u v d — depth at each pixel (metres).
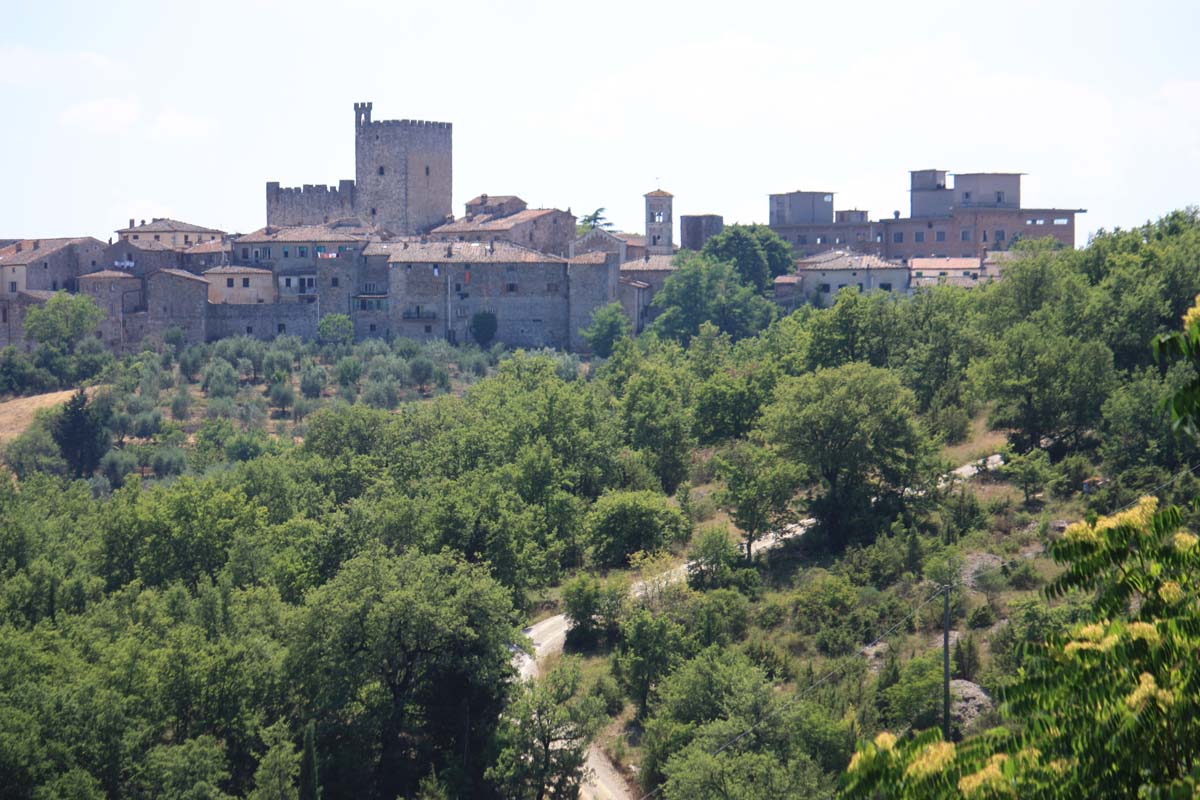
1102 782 50.03
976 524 196.88
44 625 181.50
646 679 169.50
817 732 140.50
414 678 171.75
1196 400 52.50
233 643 168.88
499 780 153.50
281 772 146.50
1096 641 54.31
